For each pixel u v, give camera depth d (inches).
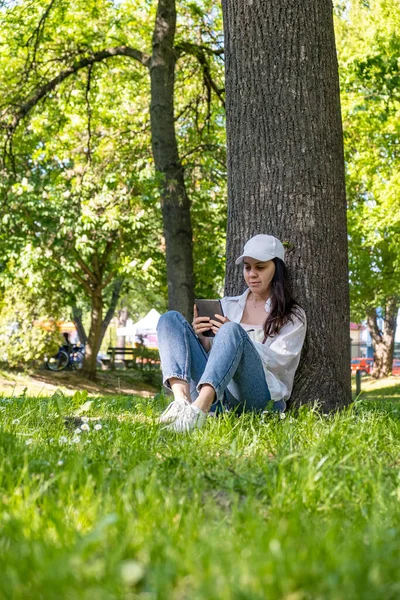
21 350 884.0
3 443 125.9
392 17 725.3
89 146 589.9
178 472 114.1
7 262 812.0
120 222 670.5
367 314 1421.0
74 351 1125.1
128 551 71.2
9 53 628.1
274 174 223.6
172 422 163.6
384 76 584.4
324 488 104.5
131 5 636.7
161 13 542.0
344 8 733.9
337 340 218.2
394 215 823.7
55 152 674.2
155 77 541.6
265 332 197.8
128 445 140.1
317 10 229.0
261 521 86.7
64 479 97.0
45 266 776.3
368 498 103.8
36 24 621.0
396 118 706.2
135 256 850.8
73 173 592.4
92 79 639.1
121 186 563.8
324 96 227.1
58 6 615.2
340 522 89.1
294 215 220.8
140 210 582.2
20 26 623.5
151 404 233.3
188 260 535.8
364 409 222.8
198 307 199.8
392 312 1413.6
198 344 189.8
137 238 834.2
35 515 81.8
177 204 535.5
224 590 58.6
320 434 151.5
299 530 81.6
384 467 122.0
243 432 158.1
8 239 703.7
